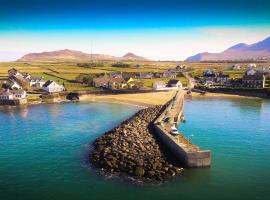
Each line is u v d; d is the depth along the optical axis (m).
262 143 75.69
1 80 186.88
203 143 75.44
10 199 47.50
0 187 51.44
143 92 176.88
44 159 63.97
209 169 57.78
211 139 79.00
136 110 124.12
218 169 58.06
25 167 59.78
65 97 157.62
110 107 132.00
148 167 56.12
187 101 148.50
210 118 105.25
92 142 75.81
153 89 180.00
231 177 54.84
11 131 87.94
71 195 48.41
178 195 48.25
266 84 189.00
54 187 51.09
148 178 53.28
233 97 164.00
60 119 105.19
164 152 64.38
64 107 132.88
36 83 188.25
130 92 173.38
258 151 69.50
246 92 173.00
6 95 143.50
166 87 193.75
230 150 70.00
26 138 80.31
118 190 49.66
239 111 119.06
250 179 54.19
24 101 142.00
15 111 123.12
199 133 84.94
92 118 107.12
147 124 88.94
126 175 54.31
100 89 178.00
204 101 148.50
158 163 57.84
